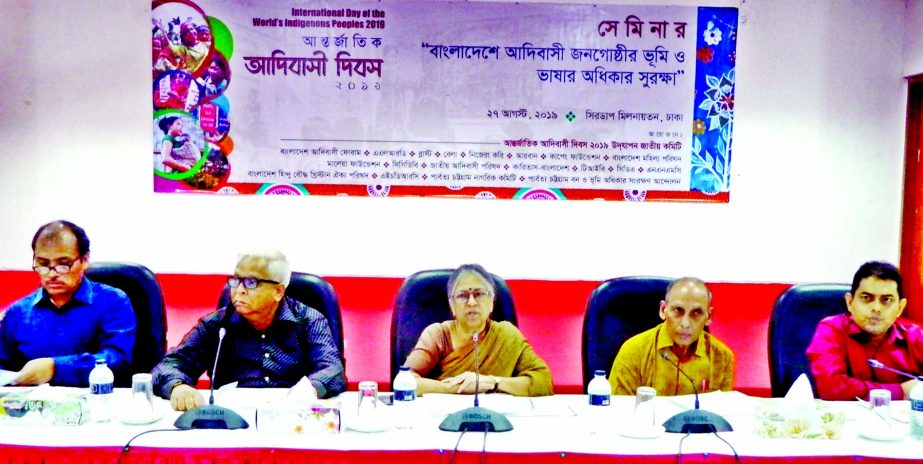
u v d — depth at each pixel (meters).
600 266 3.46
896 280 2.38
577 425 1.91
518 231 3.45
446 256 3.45
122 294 2.49
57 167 3.36
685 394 2.41
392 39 3.35
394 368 2.55
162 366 2.21
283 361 2.35
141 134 3.37
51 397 1.84
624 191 3.43
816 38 3.36
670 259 3.46
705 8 3.36
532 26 3.36
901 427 1.90
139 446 1.67
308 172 3.40
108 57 3.32
